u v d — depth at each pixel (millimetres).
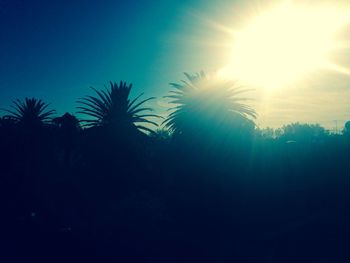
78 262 15852
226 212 25922
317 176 41125
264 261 14828
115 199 28219
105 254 17062
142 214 23781
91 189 29188
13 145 31844
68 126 36094
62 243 19234
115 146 29672
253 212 26469
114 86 31312
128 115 31250
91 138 30109
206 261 15531
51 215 27359
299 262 14188
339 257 14367
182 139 30469
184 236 20125
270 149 46156
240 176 29594
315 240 17359
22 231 23219
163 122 32094
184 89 31859
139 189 29109
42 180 30516
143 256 16594
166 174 30609
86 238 20141
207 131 30453
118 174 29234
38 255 16953
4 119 34375
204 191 28391
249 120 31766
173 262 15508
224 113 31141
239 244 18062
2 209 29000
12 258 16375
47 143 33469
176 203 27641
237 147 30391
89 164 30016
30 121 35500
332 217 22656
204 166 29359
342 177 39438
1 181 30234
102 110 31188
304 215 24547
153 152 32688
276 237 18953
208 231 21609
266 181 35344
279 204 28812
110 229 21547
